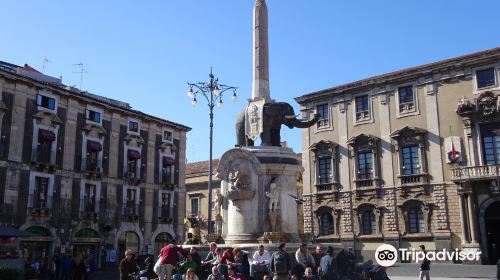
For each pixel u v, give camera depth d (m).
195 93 24.91
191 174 57.97
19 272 19.22
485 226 34.12
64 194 37.69
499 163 33.88
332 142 42.47
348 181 41.22
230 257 13.07
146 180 45.31
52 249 36.00
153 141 46.72
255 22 19.98
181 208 48.78
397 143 38.91
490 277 23.12
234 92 25.72
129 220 42.84
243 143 18.66
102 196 40.84
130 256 12.42
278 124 18.23
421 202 37.09
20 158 34.91
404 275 24.58
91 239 39.12
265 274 12.81
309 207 43.19
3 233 22.19
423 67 38.22
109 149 42.19
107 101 45.53
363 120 41.25
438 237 35.72
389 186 38.84
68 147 38.56
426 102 38.09
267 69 19.56
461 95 36.44
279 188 16.58
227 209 17.44
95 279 28.78
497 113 34.44
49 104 37.62
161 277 12.47
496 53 34.78
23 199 34.72
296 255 13.18
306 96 44.84
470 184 34.56
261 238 15.66
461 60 36.38
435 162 36.94
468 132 35.62
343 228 40.84
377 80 40.53
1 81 34.31
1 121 33.94
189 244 18.86
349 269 13.77
